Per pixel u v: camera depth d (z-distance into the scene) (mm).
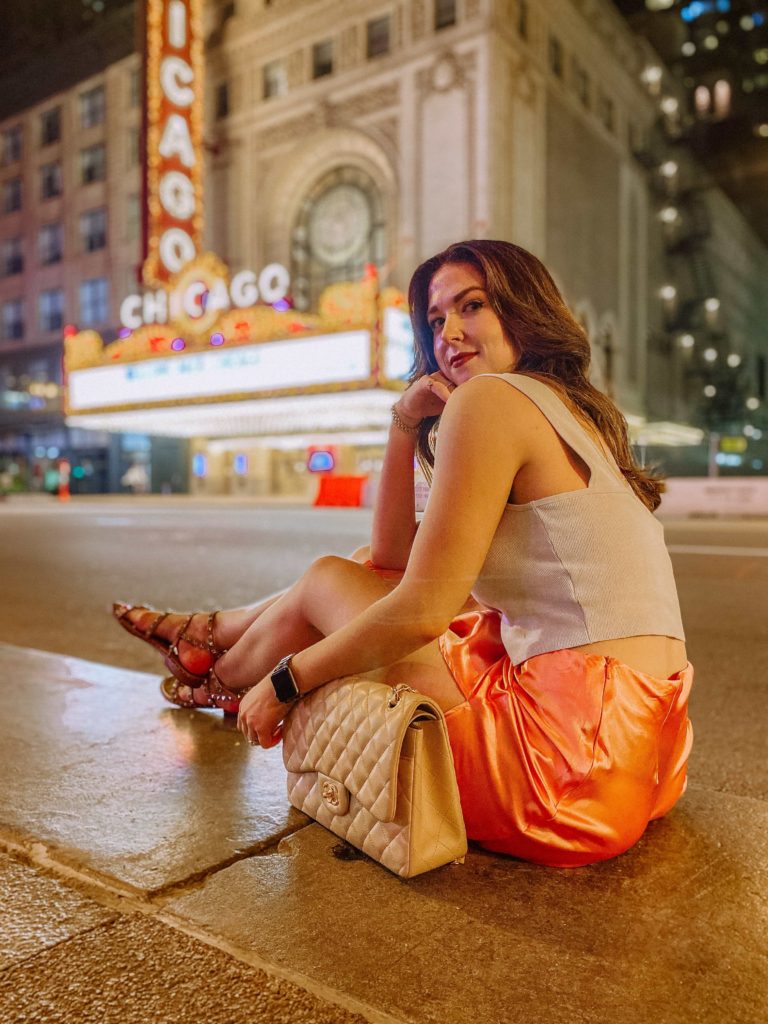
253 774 2072
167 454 32031
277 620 1834
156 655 4023
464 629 1768
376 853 1516
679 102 37531
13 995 1155
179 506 23172
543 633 1492
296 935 1324
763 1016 1125
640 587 1472
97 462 34219
